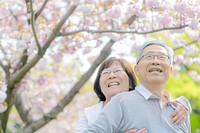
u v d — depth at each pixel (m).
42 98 7.96
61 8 6.60
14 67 6.27
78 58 7.13
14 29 6.34
